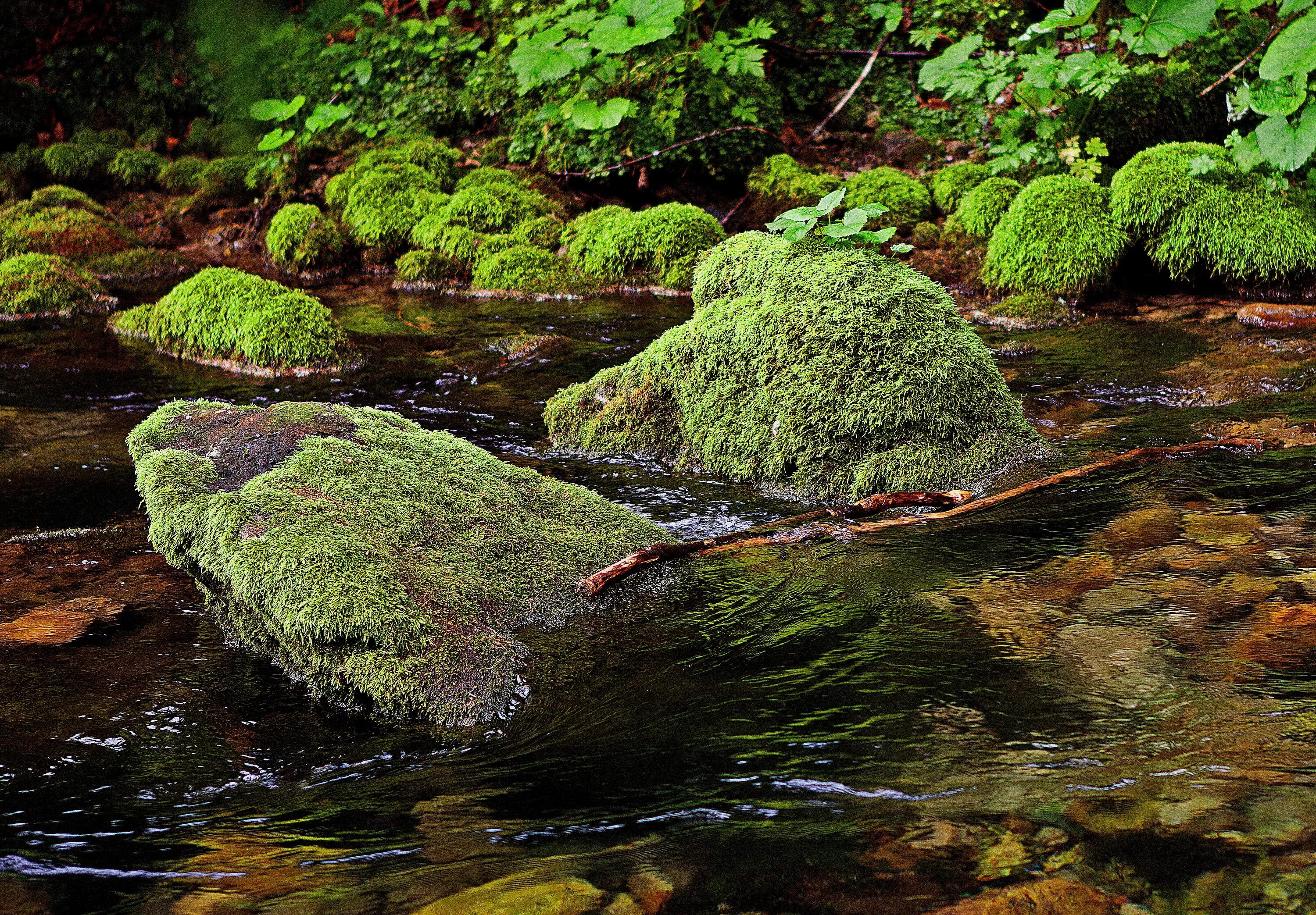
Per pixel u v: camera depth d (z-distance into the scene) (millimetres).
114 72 11141
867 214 4062
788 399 3803
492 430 4586
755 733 1970
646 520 3293
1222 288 6184
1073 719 1891
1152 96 7195
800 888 1424
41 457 4195
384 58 10195
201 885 1546
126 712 2311
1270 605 2332
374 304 7180
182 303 5934
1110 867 1420
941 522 3191
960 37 8875
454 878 1511
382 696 2270
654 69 8258
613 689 2287
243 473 2939
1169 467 3449
